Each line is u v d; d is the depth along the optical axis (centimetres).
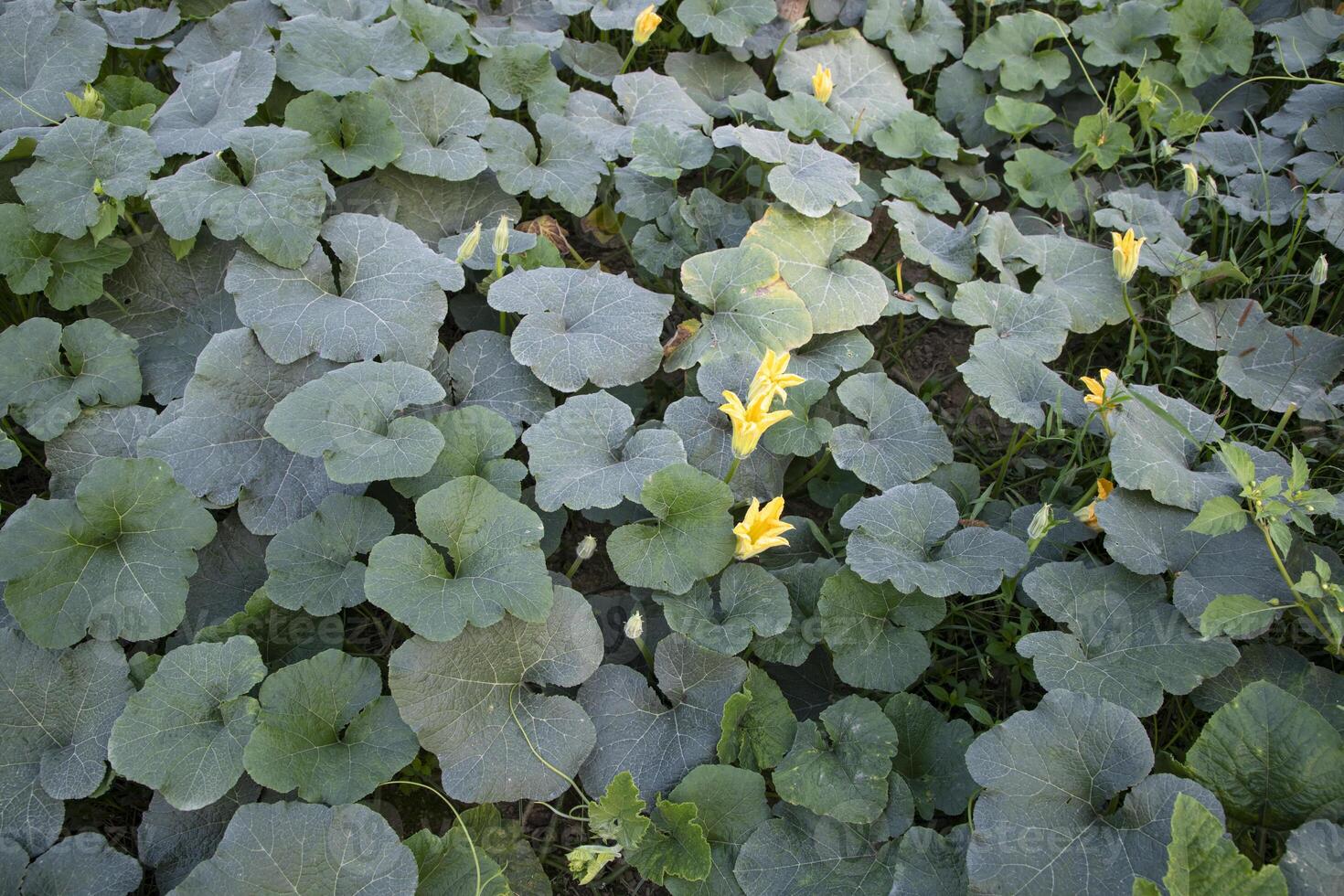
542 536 229
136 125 303
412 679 208
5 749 210
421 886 200
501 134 319
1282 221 328
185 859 206
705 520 237
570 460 246
